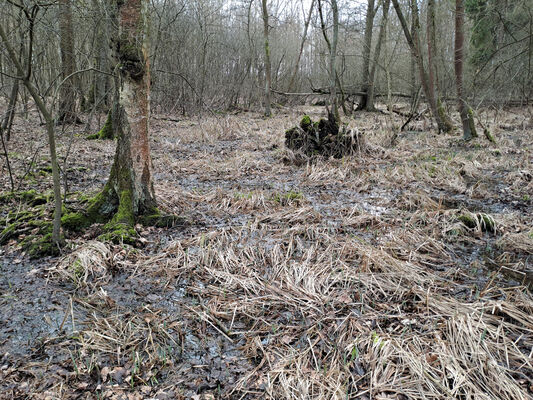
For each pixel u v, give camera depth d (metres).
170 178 8.20
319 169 8.38
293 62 27.25
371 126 14.66
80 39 13.02
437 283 4.11
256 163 9.12
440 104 13.35
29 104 15.44
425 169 8.42
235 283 4.08
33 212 5.46
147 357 3.15
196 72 19.58
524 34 15.38
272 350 3.19
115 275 4.23
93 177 7.96
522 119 15.26
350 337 3.28
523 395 2.71
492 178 7.93
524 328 3.36
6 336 3.30
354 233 5.28
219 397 2.81
